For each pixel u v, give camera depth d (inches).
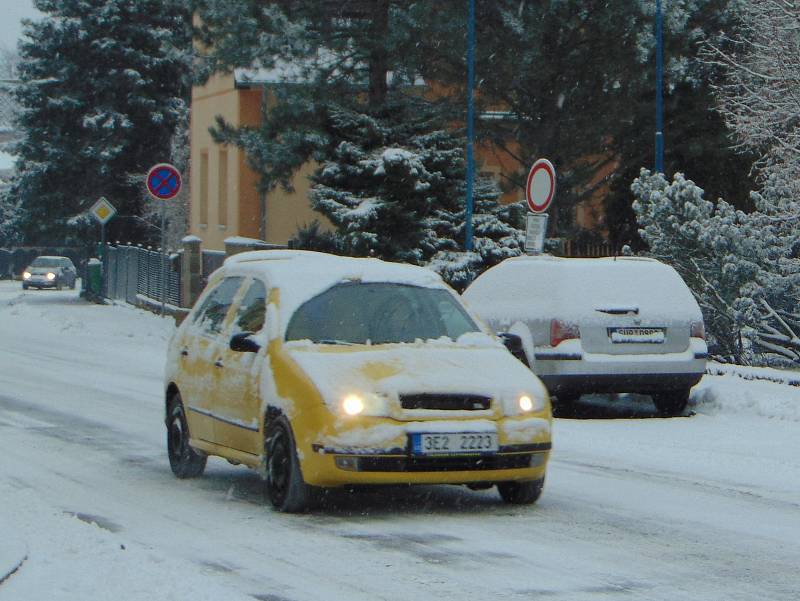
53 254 7706.7
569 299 1386.6
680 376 1393.9
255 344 877.2
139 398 1600.6
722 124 2773.1
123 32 4990.2
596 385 1382.9
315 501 829.2
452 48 2459.4
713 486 964.0
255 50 2452.0
